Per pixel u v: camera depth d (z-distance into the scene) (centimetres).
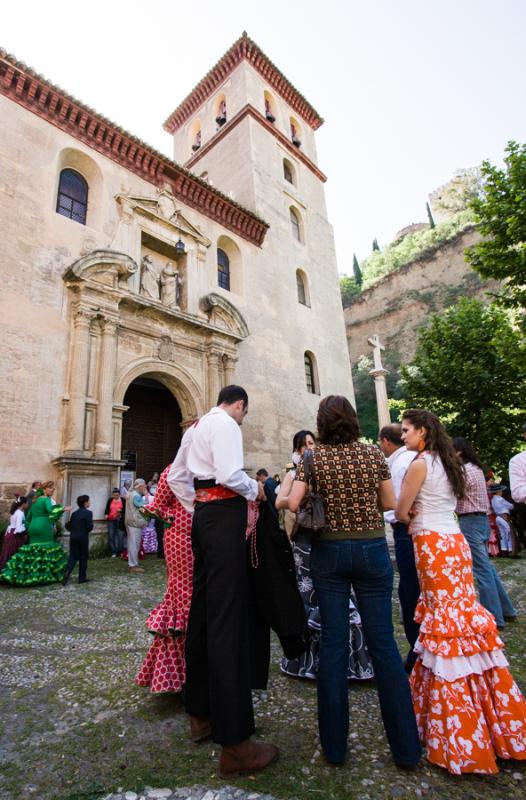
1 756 243
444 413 1966
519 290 1270
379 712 290
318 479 252
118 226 1341
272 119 2427
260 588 267
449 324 2005
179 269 1543
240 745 224
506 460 1803
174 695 318
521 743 226
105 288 1175
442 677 233
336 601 245
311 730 267
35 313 1071
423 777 219
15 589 713
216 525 251
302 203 2386
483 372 1786
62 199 1275
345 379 2244
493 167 1250
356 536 243
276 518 278
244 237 1895
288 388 1850
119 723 279
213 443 258
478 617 247
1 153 1107
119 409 1177
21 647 429
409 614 355
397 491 379
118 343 1229
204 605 259
